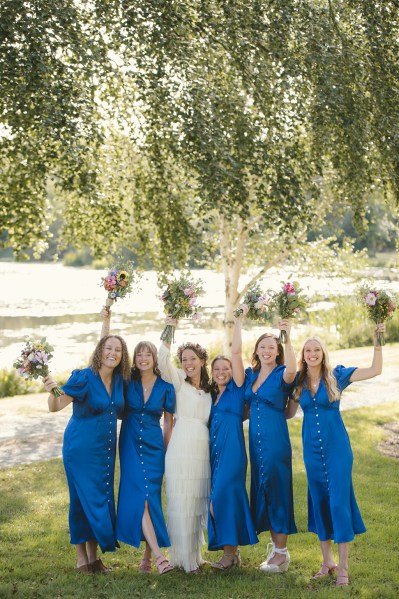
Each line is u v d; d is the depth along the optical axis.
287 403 5.73
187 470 5.57
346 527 5.23
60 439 10.44
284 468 5.59
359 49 10.54
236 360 5.73
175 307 5.67
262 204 10.20
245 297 5.77
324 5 11.00
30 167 9.62
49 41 8.74
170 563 5.60
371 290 5.62
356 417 11.72
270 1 9.77
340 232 14.85
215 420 5.66
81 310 31.66
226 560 5.63
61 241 13.75
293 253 15.94
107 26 9.46
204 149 9.30
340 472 5.36
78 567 5.57
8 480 8.16
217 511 5.51
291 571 5.54
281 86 9.71
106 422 5.49
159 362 5.70
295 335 22.34
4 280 47.53
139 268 13.34
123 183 12.48
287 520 5.57
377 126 10.48
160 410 5.61
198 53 10.27
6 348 21.00
